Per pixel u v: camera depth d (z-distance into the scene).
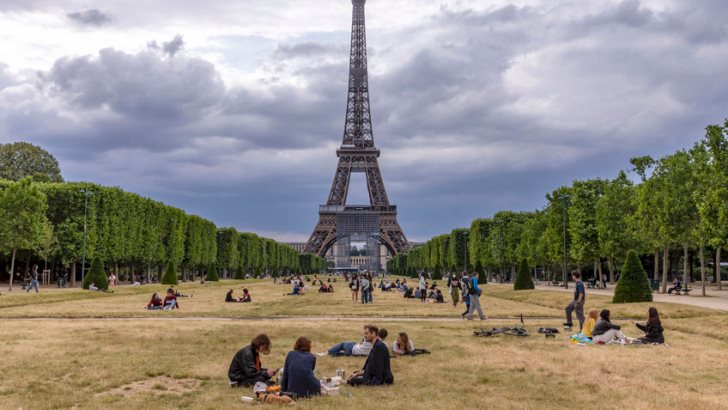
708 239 68.94
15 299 60.25
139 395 18.28
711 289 94.19
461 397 18.08
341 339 30.98
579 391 19.00
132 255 113.19
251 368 19.47
